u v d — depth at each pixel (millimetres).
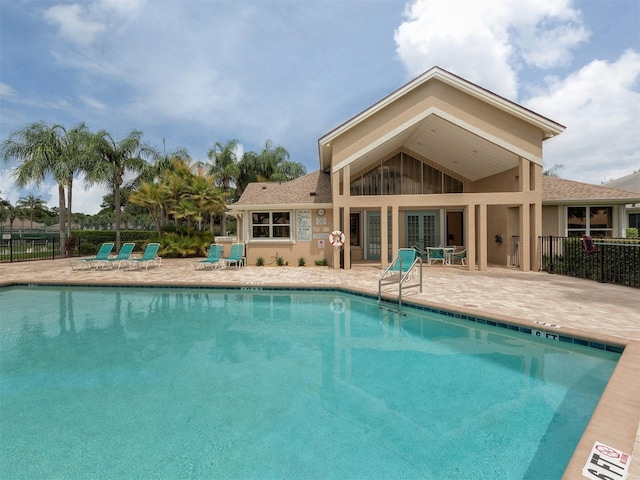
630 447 2689
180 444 3488
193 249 22625
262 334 7012
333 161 14047
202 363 5570
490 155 14656
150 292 10992
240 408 4168
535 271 13344
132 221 68625
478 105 13250
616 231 15297
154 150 26609
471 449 3357
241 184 35844
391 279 11656
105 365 5492
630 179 25766
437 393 4480
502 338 6543
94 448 3430
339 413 4043
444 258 15445
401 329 7207
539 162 13148
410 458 3238
